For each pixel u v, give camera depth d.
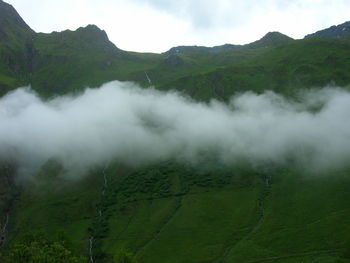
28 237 189.12
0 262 166.75
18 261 162.00
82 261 167.00
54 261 157.88
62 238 196.25
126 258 184.25
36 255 160.25
